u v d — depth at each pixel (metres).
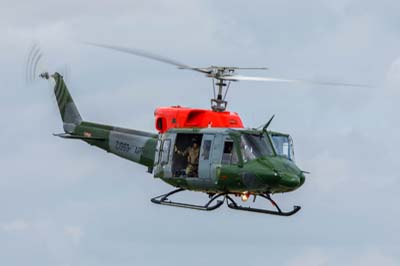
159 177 106.00
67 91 121.69
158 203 106.19
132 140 112.62
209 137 101.62
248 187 99.06
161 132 106.88
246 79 102.50
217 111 105.50
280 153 100.38
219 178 100.19
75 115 120.38
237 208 103.56
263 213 102.25
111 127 115.75
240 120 105.88
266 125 101.06
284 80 99.12
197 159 102.69
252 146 99.75
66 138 117.88
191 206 103.88
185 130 103.56
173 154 104.25
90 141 117.56
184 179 103.31
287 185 97.56
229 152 100.12
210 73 104.81
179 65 102.44
